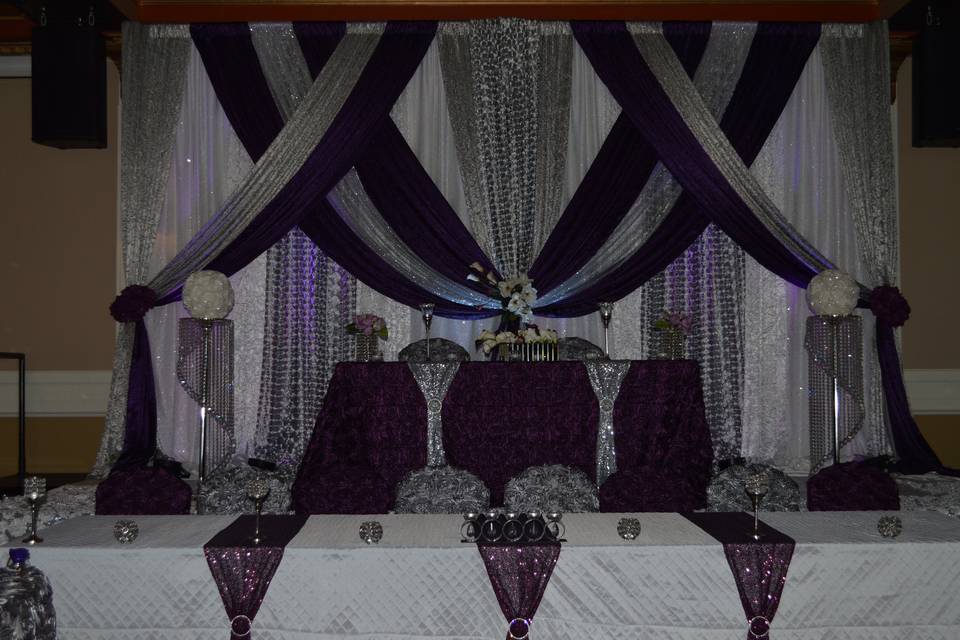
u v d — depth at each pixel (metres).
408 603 2.05
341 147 5.95
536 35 6.04
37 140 5.88
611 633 2.06
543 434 4.64
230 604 2.03
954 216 6.44
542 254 5.99
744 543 2.08
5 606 1.80
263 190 5.90
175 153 6.08
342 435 4.61
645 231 6.07
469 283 6.00
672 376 4.68
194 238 5.93
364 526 2.14
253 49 6.03
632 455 4.64
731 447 5.96
